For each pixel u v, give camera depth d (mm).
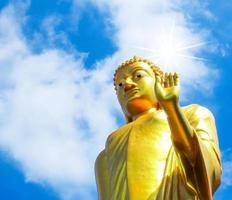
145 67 23500
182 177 19891
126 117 23344
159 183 20203
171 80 19094
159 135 21328
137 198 20031
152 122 21688
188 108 22047
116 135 22156
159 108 23062
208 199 19203
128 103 23016
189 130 18953
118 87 23500
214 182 20141
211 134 21031
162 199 19766
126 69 23547
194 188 19344
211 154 20188
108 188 21656
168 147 21047
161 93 18703
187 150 19203
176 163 20453
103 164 22422
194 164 19312
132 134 21578
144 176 20406
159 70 23672
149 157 20781
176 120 18828
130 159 20859
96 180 22562
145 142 21172
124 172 20766
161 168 20547
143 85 23078
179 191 19828
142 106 22938
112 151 21766
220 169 20375
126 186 20422
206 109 22078
